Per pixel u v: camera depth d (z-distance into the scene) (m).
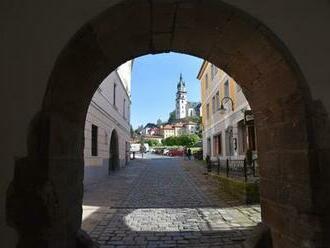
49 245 4.02
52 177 4.20
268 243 5.44
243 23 4.46
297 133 4.41
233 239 6.80
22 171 4.00
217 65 6.33
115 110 23.41
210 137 29.39
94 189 14.77
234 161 18.30
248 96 6.14
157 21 4.81
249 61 5.25
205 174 21.50
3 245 3.90
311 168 4.11
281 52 4.36
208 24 4.85
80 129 5.67
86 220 8.57
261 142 5.81
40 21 4.22
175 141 85.19
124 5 4.26
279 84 4.77
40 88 4.12
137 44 5.58
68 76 4.55
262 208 5.88
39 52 4.18
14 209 3.96
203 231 7.44
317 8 4.34
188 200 11.76
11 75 4.13
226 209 9.93
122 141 28.84
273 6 4.33
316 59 4.26
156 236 7.07
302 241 4.27
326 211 3.99
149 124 151.88
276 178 5.14
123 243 6.60
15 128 4.06
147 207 10.41
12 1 4.24
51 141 4.18
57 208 4.37
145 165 32.34
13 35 4.19
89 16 4.23
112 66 5.89
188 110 137.25
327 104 4.18
